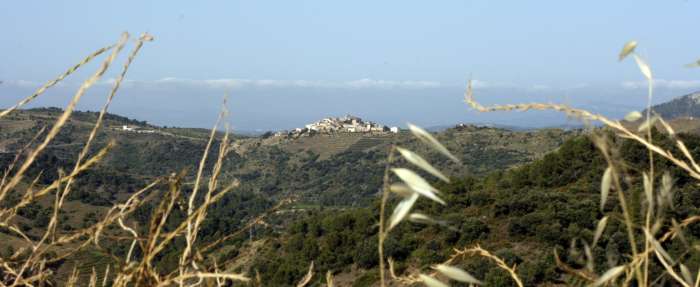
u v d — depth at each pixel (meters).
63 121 1.46
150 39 1.47
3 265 1.54
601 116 1.13
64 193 1.57
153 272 1.42
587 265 1.14
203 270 1.51
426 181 1.03
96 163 1.53
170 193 1.50
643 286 1.05
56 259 1.55
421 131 1.06
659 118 1.13
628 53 1.15
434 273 1.22
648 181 1.07
